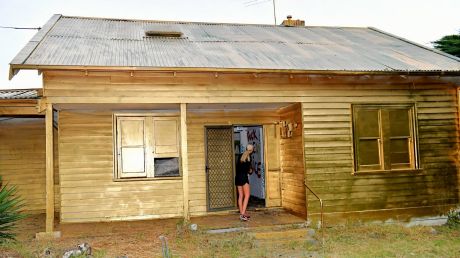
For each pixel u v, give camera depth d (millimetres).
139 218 9695
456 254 6648
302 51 10117
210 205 10070
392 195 9234
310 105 8875
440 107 9711
